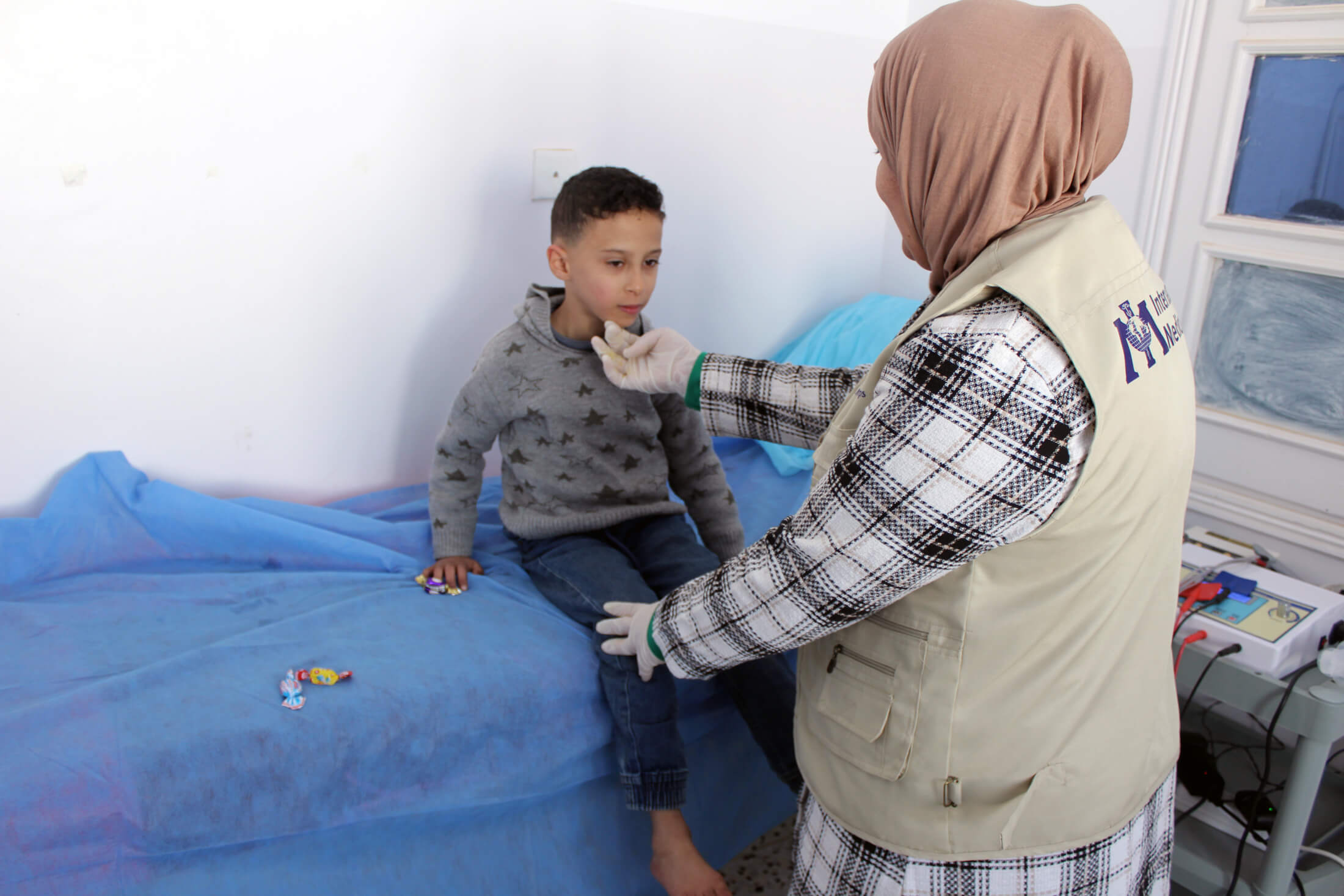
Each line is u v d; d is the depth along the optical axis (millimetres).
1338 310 1812
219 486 1542
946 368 678
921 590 786
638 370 1279
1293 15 1753
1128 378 703
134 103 1284
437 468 1457
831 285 2396
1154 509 758
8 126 1211
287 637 1224
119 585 1332
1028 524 702
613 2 1697
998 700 768
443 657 1222
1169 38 1941
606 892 1343
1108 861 807
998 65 718
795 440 1159
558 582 1379
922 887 800
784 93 2062
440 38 1512
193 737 1026
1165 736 862
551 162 1712
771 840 1688
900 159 793
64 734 1006
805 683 918
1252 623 1377
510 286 1754
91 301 1334
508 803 1221
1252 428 1973
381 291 1595
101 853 974
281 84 1388
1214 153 1922
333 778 1078
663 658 978
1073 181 762
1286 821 1333
